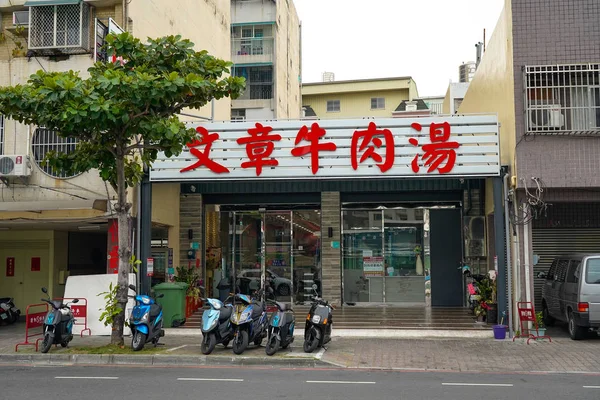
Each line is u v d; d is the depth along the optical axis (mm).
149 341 12445
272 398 8188
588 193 13773
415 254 18438
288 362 11141
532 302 13680
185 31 19438
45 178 15516
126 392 8617
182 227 18422
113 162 12578
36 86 11133
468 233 17656
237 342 11688
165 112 12094
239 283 18906
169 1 18109
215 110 21750
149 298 12430
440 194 18266
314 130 14625
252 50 36844
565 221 15984
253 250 18969
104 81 10758
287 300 18688
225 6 24156
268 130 14766
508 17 14375
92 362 11625
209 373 10305
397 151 14344
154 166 14969
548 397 8312
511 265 14195
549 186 13672
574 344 12680
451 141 14203
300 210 18906
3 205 14625
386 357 11656
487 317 14945
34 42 15516
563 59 13867
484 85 17922
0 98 10844
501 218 14242
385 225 18594
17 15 15875
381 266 18500
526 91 13812
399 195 18391
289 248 18844
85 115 10570
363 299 18484
